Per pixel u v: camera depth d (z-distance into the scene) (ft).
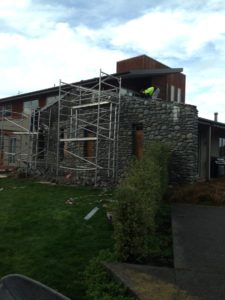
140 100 48.70
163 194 34.50
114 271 16.25
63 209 31.94
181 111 44.34
